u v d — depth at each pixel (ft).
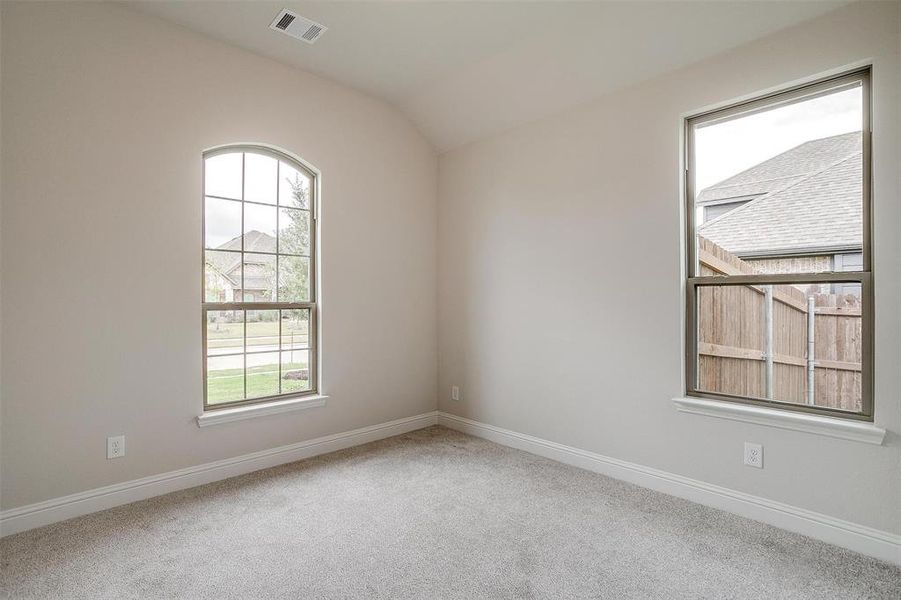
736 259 8.61
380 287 12.82
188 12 8.87
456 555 6.97
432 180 14.20
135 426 8.82
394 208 13.15
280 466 10.65
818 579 6.40
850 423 7.14
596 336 10.36
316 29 9.44
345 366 12.02
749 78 8.17
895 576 6.46
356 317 12.26
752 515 8.08
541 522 7.99
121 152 8.62
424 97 12.48
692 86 8.87
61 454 8.05
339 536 7.52
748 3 7.66
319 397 11.37
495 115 12.08
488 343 12.80
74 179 8.13
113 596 6.01
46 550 7.07
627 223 9.84
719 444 8.50
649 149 9.48
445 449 11.89
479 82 11.37
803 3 7.36
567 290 10.93
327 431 11.69
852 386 7.41
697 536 7.52
